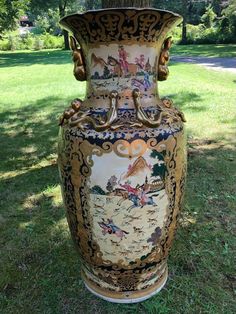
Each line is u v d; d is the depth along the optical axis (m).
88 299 2.21
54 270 2.47
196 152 4.62
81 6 39.03
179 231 2.85
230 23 27.89
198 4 35.06
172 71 12.54
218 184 3.67
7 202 3.45
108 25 1.71
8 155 4.79
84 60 1.92
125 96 1.82
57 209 3.29
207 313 2.09
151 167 1.80
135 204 1.84
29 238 2.84
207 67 13.48
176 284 2.30
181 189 2.00
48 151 4.91
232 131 5.49
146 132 1.77
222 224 2.96
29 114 7.03
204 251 2.61
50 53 26.64
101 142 1.76
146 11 1.67
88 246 2.03
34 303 2.20
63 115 1.97
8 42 32.81
